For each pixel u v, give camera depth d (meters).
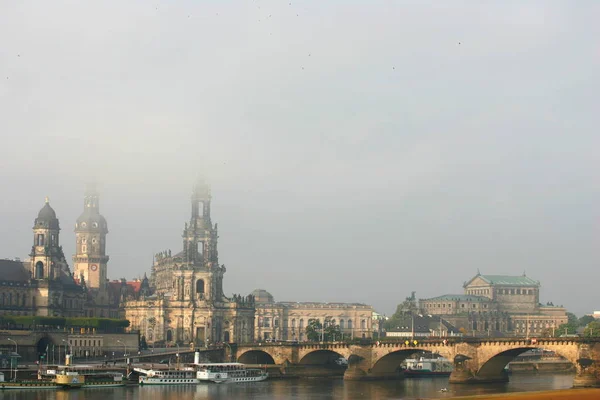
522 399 99.56
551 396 100.69
